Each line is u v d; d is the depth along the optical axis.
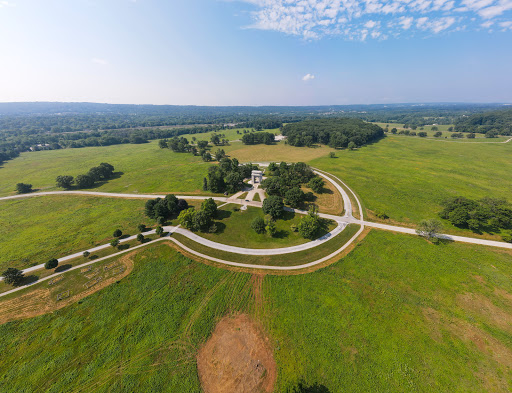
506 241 61.81
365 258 57.47
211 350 37.22
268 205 75.38
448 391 31.31
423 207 82.06
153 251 61.34
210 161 149.00
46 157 168.75
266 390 32.16
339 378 33.19
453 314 42.25
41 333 40.09
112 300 46.53
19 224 75.38
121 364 35.53
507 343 37.06
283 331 39.88
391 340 37.97
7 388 32.94
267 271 54.06
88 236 68.25
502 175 109.62
